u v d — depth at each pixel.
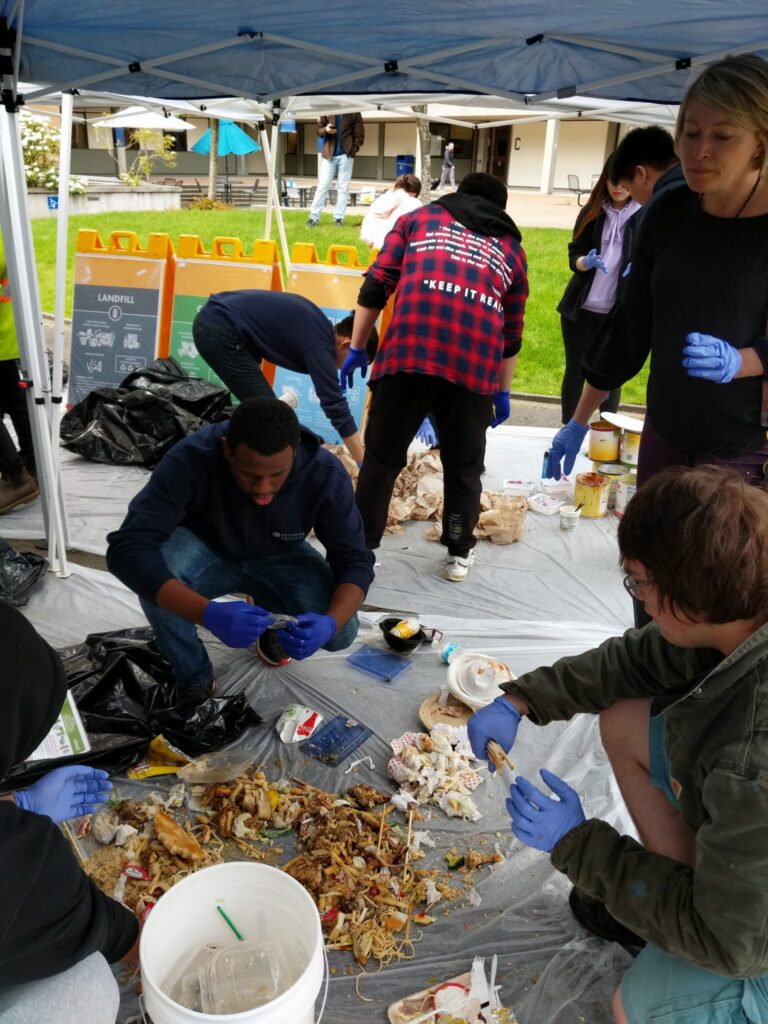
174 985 1.72
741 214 2.29
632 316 2.77
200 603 2.27
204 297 5.61
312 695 2.92
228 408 5.20
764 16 2.67
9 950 1.29
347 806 2.37
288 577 2.78
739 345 2.38
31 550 4.00
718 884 1.29
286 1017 1.46
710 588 1.24
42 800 1.79
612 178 3.49
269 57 3.42
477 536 4.27
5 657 1.29
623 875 1.51
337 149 14.28
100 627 3.33
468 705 2.77
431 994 1.85
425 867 2.23
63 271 3.72
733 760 1.30
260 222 15.85
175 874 2.13
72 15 2.88
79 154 28.22
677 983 1.50
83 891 1.42
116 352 5.82
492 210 3.50
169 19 2.88
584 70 3.38
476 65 3.34
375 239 8.18
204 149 20.89
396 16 2.78
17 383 4.19
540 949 2.00
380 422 3.55
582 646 3.33
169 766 2.51
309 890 2.09
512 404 6.93
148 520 2.39
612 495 4.62
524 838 1.61
